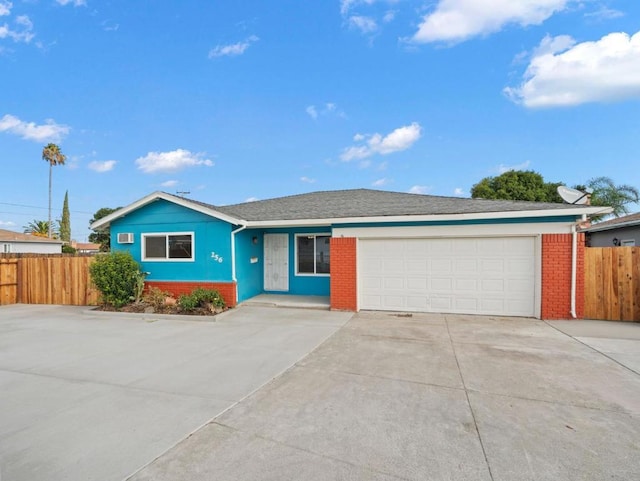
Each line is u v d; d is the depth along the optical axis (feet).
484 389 14.62
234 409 13.02
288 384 15.44
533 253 28.71
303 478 8.91
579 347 20.57
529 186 95.91
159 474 9.14
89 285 40.06
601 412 12.50
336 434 11.11
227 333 25.29
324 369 17.31
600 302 27.68
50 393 14.79
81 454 10.15
